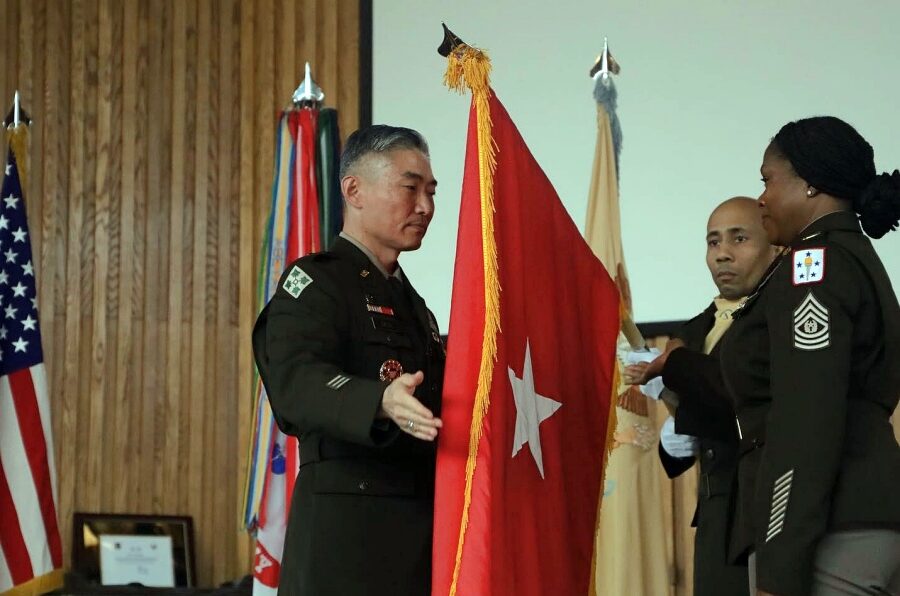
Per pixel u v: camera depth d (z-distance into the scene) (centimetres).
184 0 836
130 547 773
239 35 838
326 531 351
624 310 416
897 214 335
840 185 338
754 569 332
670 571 697
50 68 820
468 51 347
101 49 827
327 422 324
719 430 416
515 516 338
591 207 590
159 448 802
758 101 720
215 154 828
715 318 467
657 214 735
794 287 322
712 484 431
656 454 557
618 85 754
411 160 379
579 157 770
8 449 629
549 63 782
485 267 336
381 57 823
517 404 345
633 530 545
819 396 307
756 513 312
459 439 328
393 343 365
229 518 799
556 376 363
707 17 738
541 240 370
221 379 812
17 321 642
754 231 462
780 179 346
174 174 824
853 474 312
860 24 695
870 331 320
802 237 335
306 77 633
